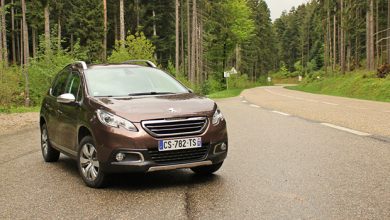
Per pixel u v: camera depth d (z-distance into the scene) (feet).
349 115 52.31
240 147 31.09
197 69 197.77
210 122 20.80
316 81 226.79
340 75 184.44
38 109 78.07
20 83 92.32
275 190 19.53
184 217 16.28
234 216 16.20
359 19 204.44
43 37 95.30
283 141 33.32
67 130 24.17
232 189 19.98
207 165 21.20
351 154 27.43
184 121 20.21
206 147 20.67
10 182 22.75
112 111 20.24
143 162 19.57
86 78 24.16
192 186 20.83
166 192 19.89
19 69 92.94
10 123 53.57
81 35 180.65
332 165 24.35
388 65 130.72
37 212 17.51
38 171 25.46
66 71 27.94
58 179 23.29
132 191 20.29
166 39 227.81
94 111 20.93
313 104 75.41
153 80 24.90
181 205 17.79
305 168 23.75
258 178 21.84
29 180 23.11
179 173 23.77
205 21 220.02
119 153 19.65
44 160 29.12
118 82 24.13
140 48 112.37
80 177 23.70
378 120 45.91
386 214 15.97
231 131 40.14
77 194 20.07
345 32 193.26
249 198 18.44
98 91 23.13
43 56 92.48
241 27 235.40
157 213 16.85
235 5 231.50
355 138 33.81
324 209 16.69
